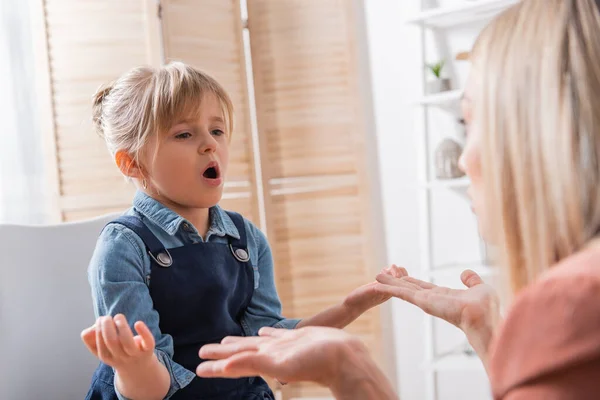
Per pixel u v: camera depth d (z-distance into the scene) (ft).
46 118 8.02
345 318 3.63
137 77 3.91
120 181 7.88
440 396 8.41
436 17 7.54
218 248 3.92
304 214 8.75
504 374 1.43
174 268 3.69
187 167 3.71
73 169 7.98
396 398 1.95
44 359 4.03
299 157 8.75
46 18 8.00
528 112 1.61
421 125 8.05
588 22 1.62
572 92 1.57
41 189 8.53
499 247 1.72
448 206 8.21
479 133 1.73
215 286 3.76
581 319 1.33
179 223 3.76
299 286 8.79
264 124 8.84
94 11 7.91
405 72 8.50
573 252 1.54
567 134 1.53
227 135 4.00
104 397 3.56
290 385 8.59
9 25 8.43
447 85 7.72
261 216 9.04
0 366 3.84
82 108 7.94
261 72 8.84
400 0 8.46
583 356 1.31
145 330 2.59
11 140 8.44
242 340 2.21
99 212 7.94
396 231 8.68
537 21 1.68
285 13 8.73
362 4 8.71
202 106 3.77
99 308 3.52
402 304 8.64
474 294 2.87
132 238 3.66
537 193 1.58
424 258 8.07
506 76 1.66
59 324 4.12
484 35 1.83
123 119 3.85
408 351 8.64
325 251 8.69
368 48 8.71
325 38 8.59
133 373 2.94
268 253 4.33
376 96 8.70
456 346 8.21
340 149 8.60
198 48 8.18
